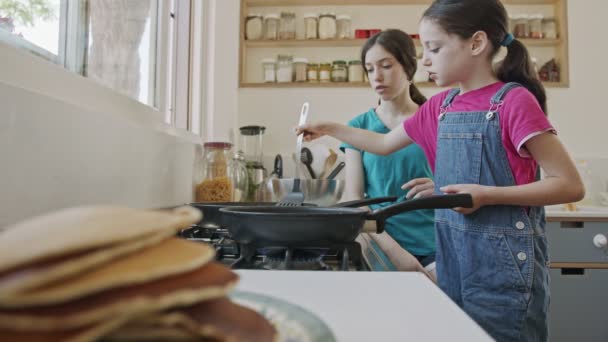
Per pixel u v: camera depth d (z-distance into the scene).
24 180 0.54
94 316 0.16
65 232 0.17
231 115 1.78
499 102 0.75
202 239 0.76
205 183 1.25
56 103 0.60
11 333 0.16
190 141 1.23
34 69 0.58
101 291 0.18
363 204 0.84
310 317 0.27
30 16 0.68
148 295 0.18
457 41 0.77
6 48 0.52
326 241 0.58
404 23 2.05
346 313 0.31
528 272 0.70
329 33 2.01
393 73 1.28
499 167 0.75
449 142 0.82
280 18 2.06
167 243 0.23
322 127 1.15
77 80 0.70
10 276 0.16
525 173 0.74
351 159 1.38
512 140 0.72
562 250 1.56
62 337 0.16
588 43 1.99
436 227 0.84
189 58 1.59
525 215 0.71
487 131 0.76
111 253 0.18
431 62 0.82
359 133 1.12
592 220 1.56
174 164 1.10
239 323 0.21
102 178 0.73
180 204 1.11
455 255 0.79
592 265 1.56
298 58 2.04
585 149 1.99
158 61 1.29
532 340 0.70
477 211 0.74
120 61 1.03
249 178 1.68
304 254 0.61
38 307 0.16
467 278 0.75
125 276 0.18
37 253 0.16
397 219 1.22
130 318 0.18
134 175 0.86
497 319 0.70
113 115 0.82
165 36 1.32
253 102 2.06
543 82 1.98
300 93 2.05
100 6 0.91
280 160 1.84
